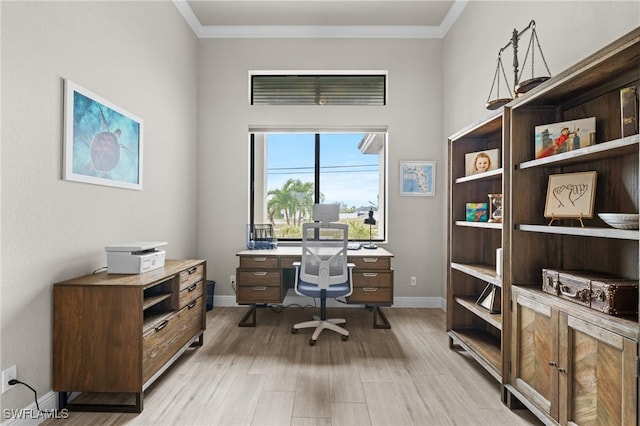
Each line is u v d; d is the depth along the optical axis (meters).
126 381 1.86
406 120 3.95
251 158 4.15
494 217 2.32
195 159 3.93
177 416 1.84
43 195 1.79
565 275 1.65
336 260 3.01
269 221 4.17
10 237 1.60
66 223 1.96
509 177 2.00
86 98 2.09
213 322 3.43
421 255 3.96
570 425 1.52
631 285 1.39
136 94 2.71
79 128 2.03
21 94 1.65
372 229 4.15
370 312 3.78
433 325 3.36
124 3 2.54
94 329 1.85
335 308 3.93
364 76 4.07
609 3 1.72
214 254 3.97
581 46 1.92
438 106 3.95
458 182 2.72
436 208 3.96
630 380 1.24
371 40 3.96
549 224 1.87
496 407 1.95
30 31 1.70
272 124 3.96
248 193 3.99
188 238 3.75
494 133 2.54
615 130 1.65
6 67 1.57
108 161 2.32
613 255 1.66
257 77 4.09
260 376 2.30
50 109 1.83
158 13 3.06
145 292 2.36
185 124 3.66
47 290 1.82
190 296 2.56
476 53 3.16
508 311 2.00
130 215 2.63
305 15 3.69
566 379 1.54
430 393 2.10
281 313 3.74
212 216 3.97
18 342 1.65
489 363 2.19
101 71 2.27
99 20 2.24
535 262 1.98
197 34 3.94
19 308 1.65
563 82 1.62
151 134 2.96
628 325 1.26
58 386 1.84
